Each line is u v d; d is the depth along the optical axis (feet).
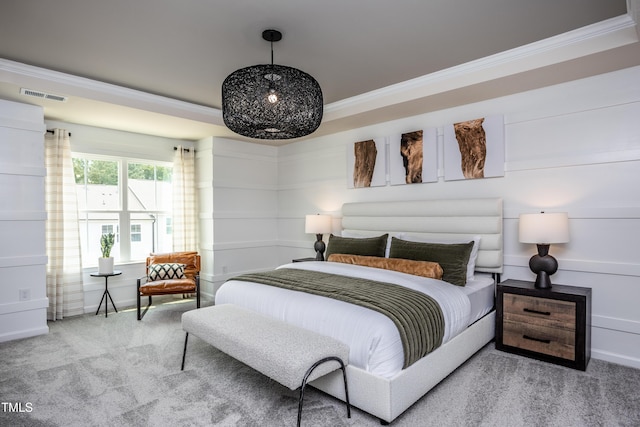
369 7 7.32
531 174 10.67
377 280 9.55
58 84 10.54
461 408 7.07
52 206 13.17
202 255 17.07
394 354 6.61
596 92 9.55
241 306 9.46
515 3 7.23
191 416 6.83
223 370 8.83
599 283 9.56
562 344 8.97
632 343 9.07
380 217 13.64
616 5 7.32
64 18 7.64
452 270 10.05
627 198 9.16
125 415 6.86
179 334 11.50
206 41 8.70
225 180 16.72
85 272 14.39
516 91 10.69
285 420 6.70
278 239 18.67
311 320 7.72
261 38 8.58
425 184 12.95
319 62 10.00
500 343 9.94
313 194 16.92
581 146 9.79
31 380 8.31
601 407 7.10
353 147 15.02
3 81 9.69
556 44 8.70
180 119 13.37
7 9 7.27
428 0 7.10
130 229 15.76
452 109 12.28
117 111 12.33
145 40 8.64
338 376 7.07
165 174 16.90
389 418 6.32
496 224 10.93
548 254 10.18
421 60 9.94
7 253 11.16
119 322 12.78
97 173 14.90
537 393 7.64
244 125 8.67
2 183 11.10
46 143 13.20
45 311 11.79
